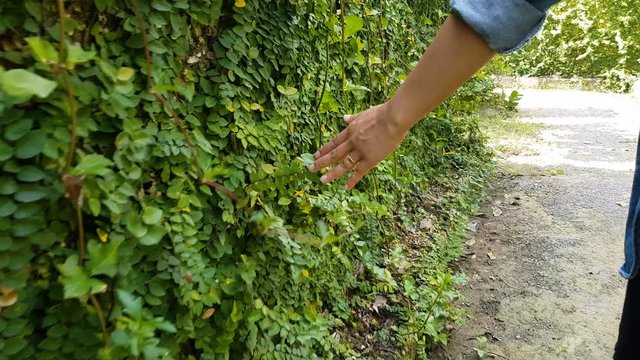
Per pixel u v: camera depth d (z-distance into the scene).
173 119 1.47
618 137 5.84
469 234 3.40
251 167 1.76
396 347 2.24
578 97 8.51
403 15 3.51
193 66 1.58
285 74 1.98
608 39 9.47
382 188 2.88
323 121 2.32
